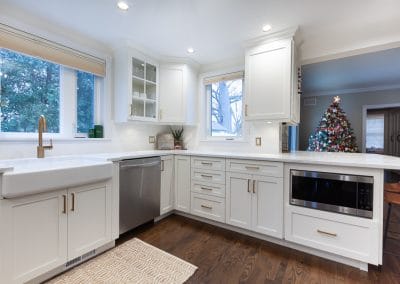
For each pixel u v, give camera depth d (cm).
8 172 130
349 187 173
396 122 490
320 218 185
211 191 253
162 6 183
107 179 194
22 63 205
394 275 163
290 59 226
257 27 219
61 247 158
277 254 193
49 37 211
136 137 303
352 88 494
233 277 161
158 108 302
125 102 259
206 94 337
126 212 220
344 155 235
